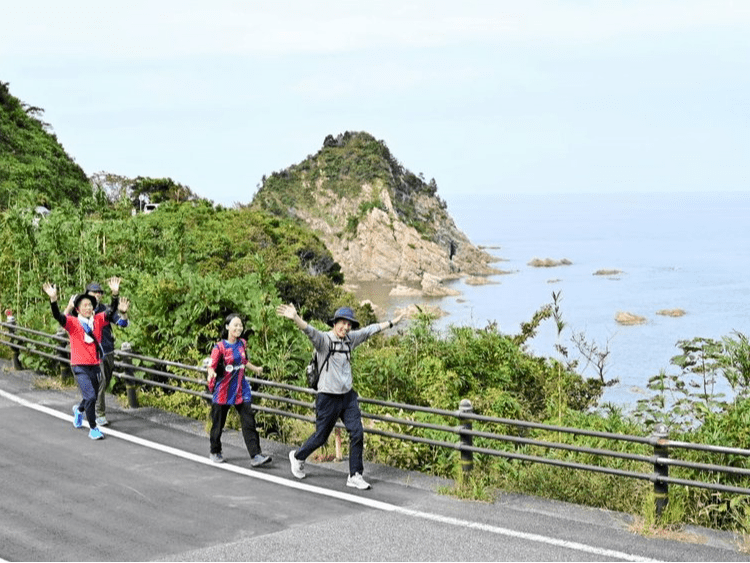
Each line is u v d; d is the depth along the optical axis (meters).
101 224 22.27
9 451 10.92
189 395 13.47
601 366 17.02
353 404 9.45
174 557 7.46
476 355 15.49
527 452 10.96
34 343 15.79
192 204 82.69
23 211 21.11
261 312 13.52
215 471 10.03
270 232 81.25
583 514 8.54
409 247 192.38
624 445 10.83
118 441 11.39
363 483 9.31
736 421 9.76
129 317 15.38
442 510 8.62
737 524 8.68
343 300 73.06
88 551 7.64
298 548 7.61
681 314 127.44
